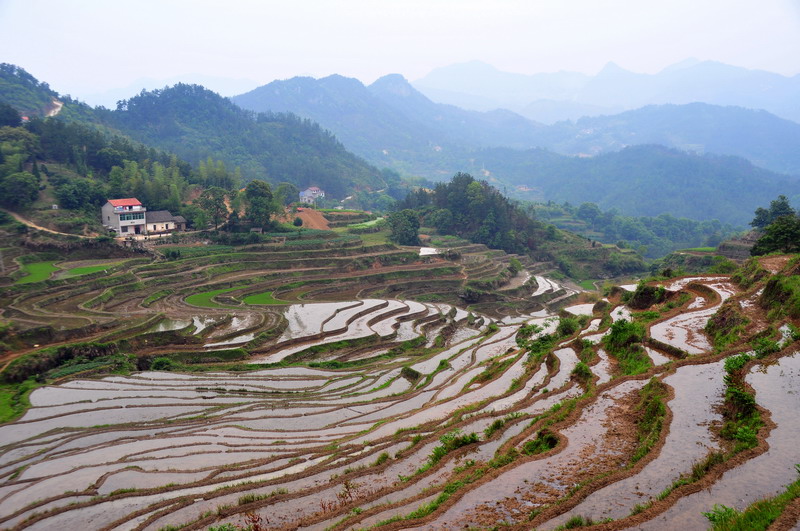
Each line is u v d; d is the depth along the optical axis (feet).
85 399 142.51
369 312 266.98
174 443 109.09
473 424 89.76
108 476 90.68
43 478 93.56
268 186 397.19
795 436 60.03
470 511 54.65
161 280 280.72
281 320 229.45
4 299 219.00
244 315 238.27
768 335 98.22
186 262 307.58
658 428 67.56
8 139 371.97
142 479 88.38
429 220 552.00
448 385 139.74
